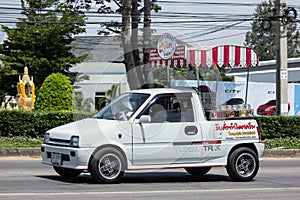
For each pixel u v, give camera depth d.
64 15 38.12
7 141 21.42
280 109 25.53
